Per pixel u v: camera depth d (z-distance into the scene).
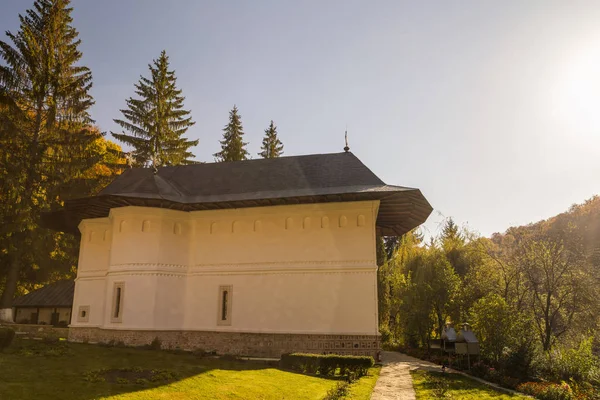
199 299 22.97
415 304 28.50
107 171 42.28
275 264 22.56
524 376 17.69
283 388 13.67
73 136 31.11
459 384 16.08
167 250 23.03
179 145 44.75
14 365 12.95
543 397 14.77
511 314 20.69
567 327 25.25
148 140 43.88
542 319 25.59
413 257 33.53
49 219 26.88
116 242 22.94
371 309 21.05
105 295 22.75
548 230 32.16
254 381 14.14
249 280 22.69
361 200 22.16
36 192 29.75
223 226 23.72
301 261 22.30
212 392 12.20
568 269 24.88
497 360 19.17
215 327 22.41
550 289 24.27
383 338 34.12
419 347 28.41
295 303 21.86
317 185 23.25
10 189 27.38
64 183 30.20
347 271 21.69
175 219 23.70
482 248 31.48
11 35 29.55
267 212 23.33
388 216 25.47
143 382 12.38
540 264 24.91
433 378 16.89
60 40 32.28
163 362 15.83
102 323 22.69
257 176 25.19
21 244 28.23
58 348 16.41
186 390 12.08
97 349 17.95
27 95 29.98
